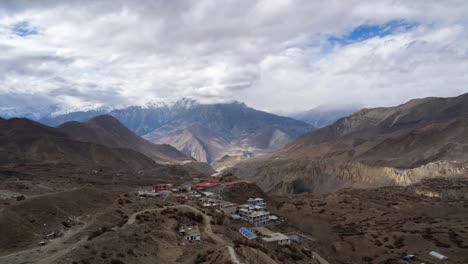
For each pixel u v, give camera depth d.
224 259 63.66
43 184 166.00
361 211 172.00
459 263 100.06
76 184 180.88
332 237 129.50
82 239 73.81
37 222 85.31
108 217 89.38
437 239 118.44
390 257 110.50
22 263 59.97
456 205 185.25
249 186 176.12
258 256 70.62
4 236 74.44
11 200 107.19
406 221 150.00
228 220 109.44
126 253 63.41
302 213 169.62
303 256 94.75
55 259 57.59
